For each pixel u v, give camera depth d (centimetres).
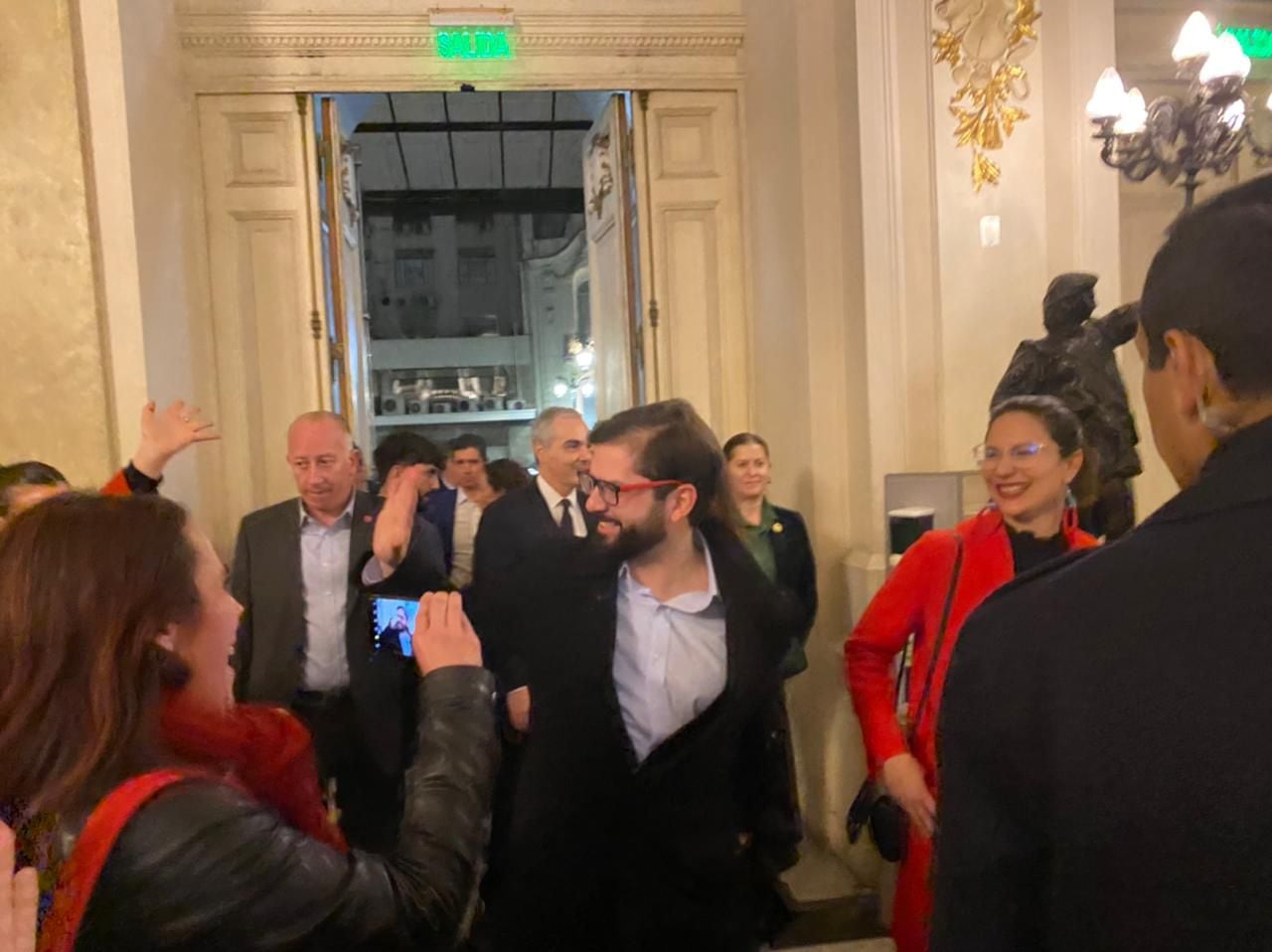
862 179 303
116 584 84
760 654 142
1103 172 309
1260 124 369
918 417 310
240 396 361
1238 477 68
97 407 274
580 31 369
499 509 258
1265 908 61
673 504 140
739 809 146
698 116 385
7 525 90
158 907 77
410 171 811
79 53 271
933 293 309
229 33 348
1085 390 248
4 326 270
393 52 360
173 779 81
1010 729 73
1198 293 71
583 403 874
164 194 314
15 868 79
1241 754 62
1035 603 74
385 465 343
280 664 242
